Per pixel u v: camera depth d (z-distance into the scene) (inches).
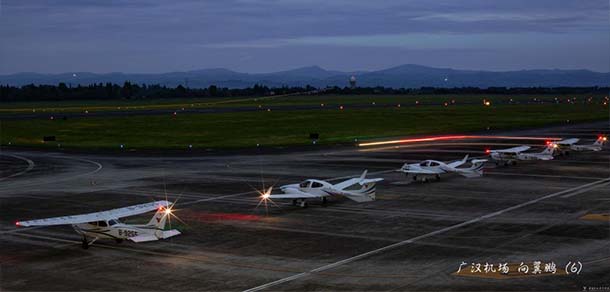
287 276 1300.4
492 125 5930.1
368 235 1663.4
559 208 1991.9
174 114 7564.0
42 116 7327.8
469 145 4190.5
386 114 7495.1
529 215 1887.3
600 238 1582.2
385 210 2009.1
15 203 2237.9
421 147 4084.6
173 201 2231.8
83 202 2245.3
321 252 1492.4
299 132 5216.5
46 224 1481.3
